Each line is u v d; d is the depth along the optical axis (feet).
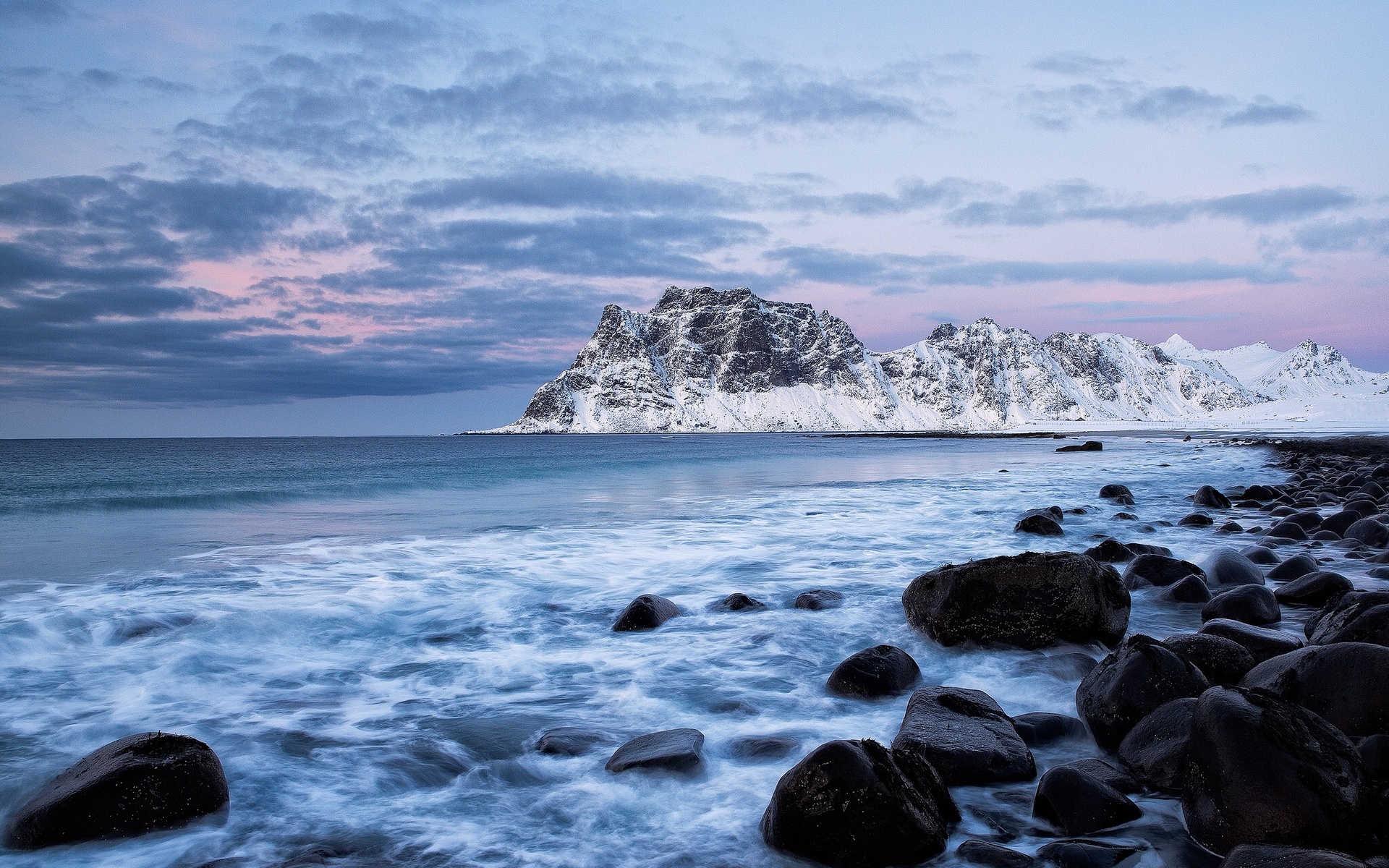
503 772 14.57
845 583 32.48
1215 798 11.71
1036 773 14.28
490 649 23.29
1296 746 11.70
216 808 12.81
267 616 25.81
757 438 488.44
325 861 11.44
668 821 12.71
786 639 24.06
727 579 33.63
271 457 189.26
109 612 25.71
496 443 410.52
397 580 32.42
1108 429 480.64
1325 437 229.04
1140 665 15.94
